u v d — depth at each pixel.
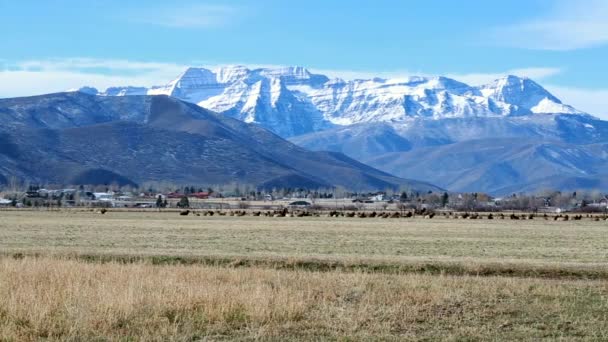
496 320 28.27
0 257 48.31
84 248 59.22
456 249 64.19
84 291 29.98
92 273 35.97
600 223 141.25
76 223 115.19
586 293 34.38
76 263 40.81
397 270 45.06
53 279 33.38
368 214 182.12
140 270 37.34
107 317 26.34
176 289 31.14
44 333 24.77
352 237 82.62
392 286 35.09
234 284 34.09
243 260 48.47
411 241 75.75
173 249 59.62
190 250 58.50
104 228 98.88
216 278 36.22
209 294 29.77
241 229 100.50
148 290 31.08
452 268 45.47
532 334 26.00
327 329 26.16
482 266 45.72
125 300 28.05
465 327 26.95
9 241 68.56
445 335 25.67
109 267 38.78
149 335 24.67
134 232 88.81
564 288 35.75
